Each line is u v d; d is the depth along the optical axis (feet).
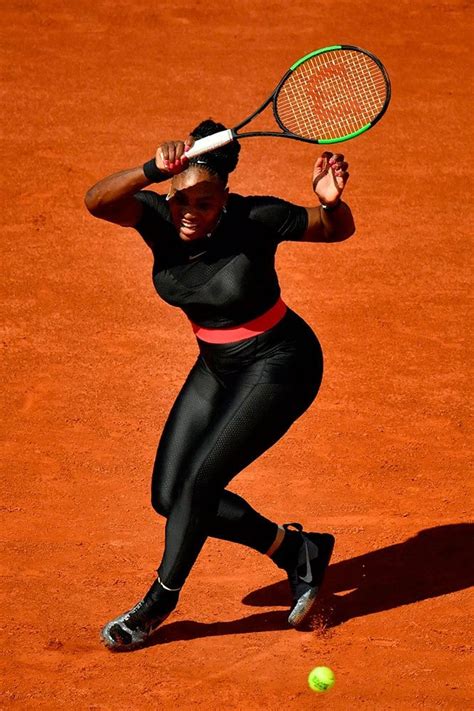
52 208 130.21
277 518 77.97
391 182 139.95
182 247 59.57
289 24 192.24
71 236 124.06
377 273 117.91
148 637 65.36
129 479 82.48
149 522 77.66
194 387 65.36
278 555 66.80
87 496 80.28
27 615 67.62
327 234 60.13
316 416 91.40
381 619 68.03
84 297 111.34
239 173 140.26
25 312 107.86
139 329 105.70
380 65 60.34
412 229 128.06
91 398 93.40
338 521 77.97
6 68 173.06
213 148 55.42
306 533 67.67
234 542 72.74
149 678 62.18
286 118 89.66
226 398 61.72
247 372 61.57
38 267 116.98
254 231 59.11
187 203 56.80
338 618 68.28
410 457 85.87
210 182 56.18
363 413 92.02
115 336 104.17
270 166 142.82
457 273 118.42
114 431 88.74
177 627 67.15
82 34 186.50
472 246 124.57
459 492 81.61
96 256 120.06
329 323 107.45
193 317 61.82
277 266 118.83
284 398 61.05
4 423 89.25
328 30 191.01
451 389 96.07
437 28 193.06
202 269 59.57
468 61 181.57
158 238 60.18
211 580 72.13
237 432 60.39
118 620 63.98
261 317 60.80
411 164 145.28
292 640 65.98
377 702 60.49
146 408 92.27
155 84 168.96
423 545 75.46
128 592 70.13
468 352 102.58
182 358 100.89
